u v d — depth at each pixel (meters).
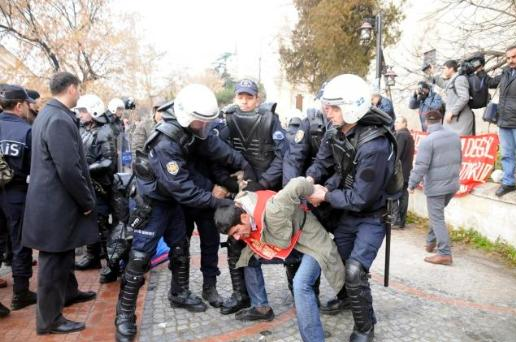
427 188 4.65
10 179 3.30
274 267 4.43
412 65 10.58
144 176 2.99
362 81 2.57
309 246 2.75
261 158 3.26
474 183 5.70
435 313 3.40
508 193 5.11
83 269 4.41
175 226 3.37
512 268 4.57
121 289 3.15
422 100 7.02
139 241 3.05
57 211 2.89
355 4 11.70
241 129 3.24
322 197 2.73
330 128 2.90
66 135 2.82
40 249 2.89
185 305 3.45
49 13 12.78
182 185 2.82
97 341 3.00
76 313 3.44
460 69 6.08
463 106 5.91
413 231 6.14
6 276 4.28
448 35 9.36
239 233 2.80
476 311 3.46
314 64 13.52
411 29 11.08
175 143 2.82
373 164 2.56
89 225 3.12
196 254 4.89
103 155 4.14
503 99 5.11
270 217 2.66
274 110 3.32
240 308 3.40
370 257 2.79
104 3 13.68
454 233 5.81
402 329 3.13
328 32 11.98
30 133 3.47
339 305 3.37
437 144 4.51
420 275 4.30
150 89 19.14
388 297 3.71
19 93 3.52
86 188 2.97
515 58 4.98
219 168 3.32
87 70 13.76
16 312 3.45
